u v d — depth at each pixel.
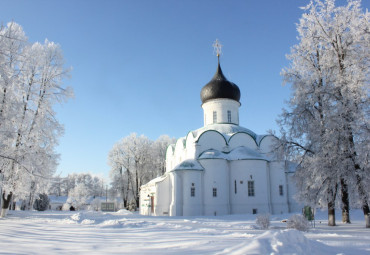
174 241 11.09
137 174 59.19
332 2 21.72
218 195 34.22
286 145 22.30
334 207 20.77
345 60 20.30
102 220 21.17
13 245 9.95
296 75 22.84
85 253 8.62
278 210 35.38
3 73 20.52
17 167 24.67
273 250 7.41
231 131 39.66
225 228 18.34
